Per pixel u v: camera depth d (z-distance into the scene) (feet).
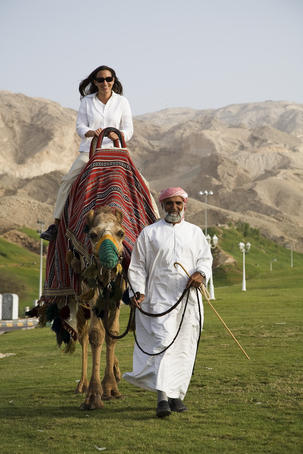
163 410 20.31
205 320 65.77
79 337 26.58
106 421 20.48
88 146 29.63
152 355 20.98
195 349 21.88
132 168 26.94
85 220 23.54
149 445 17.31
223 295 128.77
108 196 25.07
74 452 16.99
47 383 29.55
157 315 21.30
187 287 21.40
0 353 49.39
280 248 579.48
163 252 21.76
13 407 23.63
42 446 17.74
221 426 19.04
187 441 17.54
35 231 506.07
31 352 49.01
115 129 28.12
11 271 322.34
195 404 22.39
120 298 23.36
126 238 23.79
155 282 21.83
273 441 17.16
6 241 436.76
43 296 28.71
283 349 37.65
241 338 46.09
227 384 26.00
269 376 27.32
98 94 29.96
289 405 21.29
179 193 22.09
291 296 115.75
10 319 131.64
